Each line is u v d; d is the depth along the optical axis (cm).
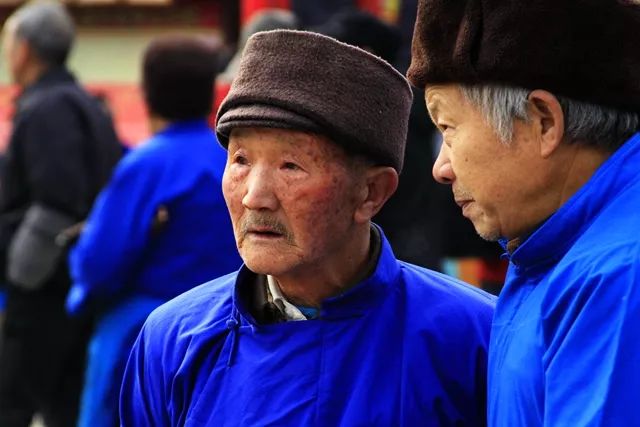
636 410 351
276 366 437
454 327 445
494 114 397
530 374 387
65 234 1034
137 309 842
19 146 1051
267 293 459
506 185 402
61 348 1071
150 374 468
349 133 421
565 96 390
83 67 1667
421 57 416
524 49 388
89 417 870
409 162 982
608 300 362
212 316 459
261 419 432
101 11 1645
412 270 468
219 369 447
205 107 858
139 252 837
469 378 441
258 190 423
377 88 431
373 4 1481
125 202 836
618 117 393
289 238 426
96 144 1059
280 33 428
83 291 852
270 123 416
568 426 360
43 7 1094
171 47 852
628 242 368
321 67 422
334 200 427
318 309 452
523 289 413
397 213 978
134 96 1647
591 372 360
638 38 390
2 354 1081
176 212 836
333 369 434
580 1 385
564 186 399
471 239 1105
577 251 383
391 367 438
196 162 839
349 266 445
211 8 1616
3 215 1062
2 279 1074
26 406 1091
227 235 841
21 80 1092
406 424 430
